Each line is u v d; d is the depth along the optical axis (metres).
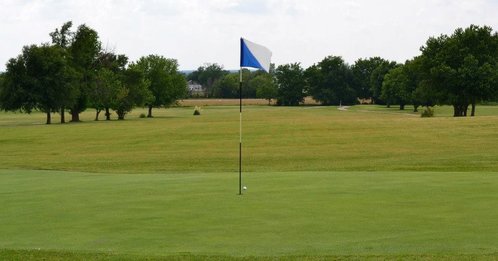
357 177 19.84
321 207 13.74
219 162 32.62
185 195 15.88
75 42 98.31
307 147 41.00
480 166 28.02
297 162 32.03
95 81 98.00
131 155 37.75
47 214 13.33
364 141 44.16
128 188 17.59
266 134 52.31
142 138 52.56
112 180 20.17
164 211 13.47
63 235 11.20
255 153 37.53
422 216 12.54
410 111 125.62
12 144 49.31
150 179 20.30
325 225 11.77
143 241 10.63
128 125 74.38
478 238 10.48
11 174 23.50
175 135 54.47
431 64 87.81
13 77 85.75
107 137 54.69
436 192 15.88
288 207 13.78
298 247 10.03
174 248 10.09
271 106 184.12
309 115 100.56
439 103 89.12
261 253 9.63
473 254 9.30
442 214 12.74
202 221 12.30
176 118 100.88
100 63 105.38
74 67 95.31
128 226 11.91
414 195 15.39
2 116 130.62
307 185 17.69
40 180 20.67
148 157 36.03
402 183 17.86
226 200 14.91
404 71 123.25
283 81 199.50
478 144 40.19
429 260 8.88
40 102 86.81
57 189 17.64
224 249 9.97
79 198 15.66
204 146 43.72
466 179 18.70
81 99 97.62
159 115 122.31
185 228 11.64
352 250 9.75
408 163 29.86
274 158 34.38
